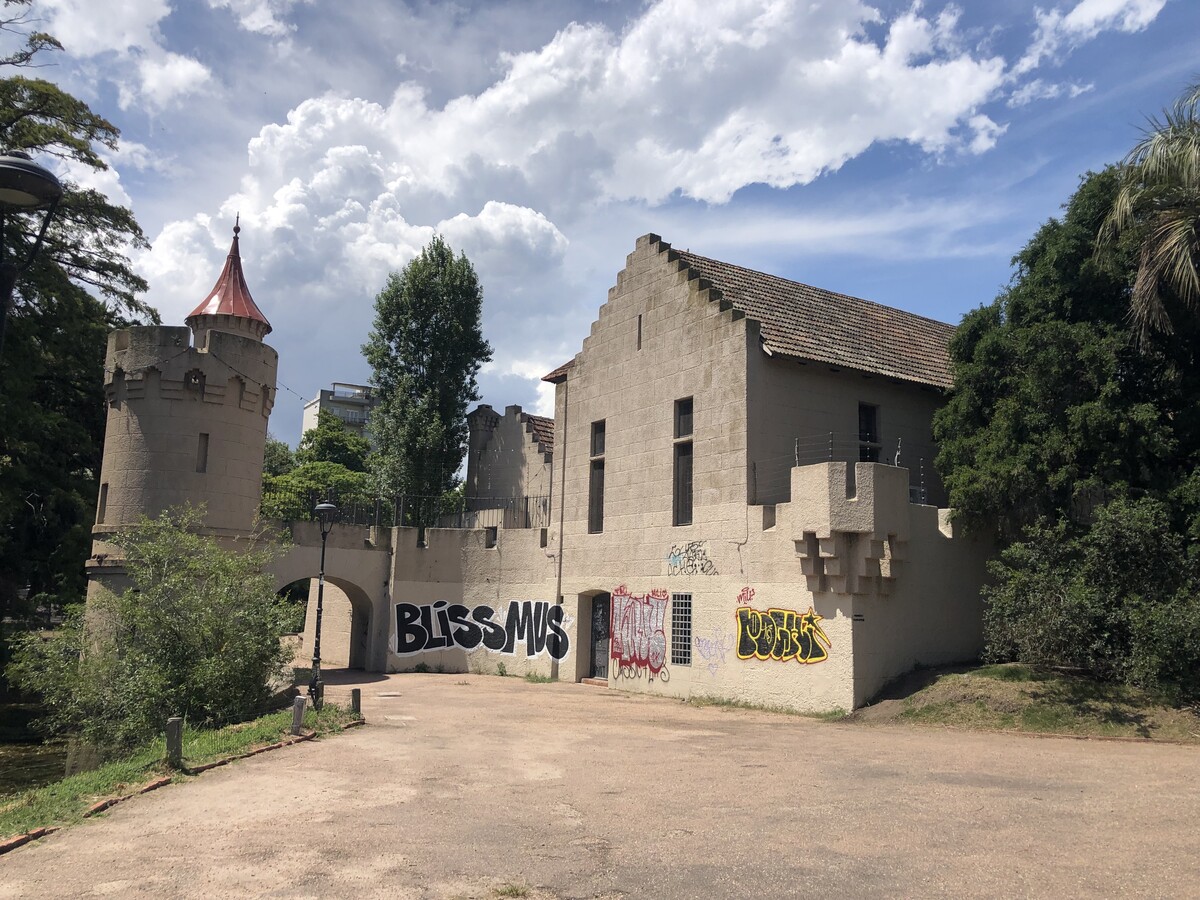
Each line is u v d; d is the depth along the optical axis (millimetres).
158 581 19484
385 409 41938
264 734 14570
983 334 20984
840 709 18469
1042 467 18047
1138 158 17109
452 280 42344
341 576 31594
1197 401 17516
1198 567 16203
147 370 26047
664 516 24156
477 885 7246
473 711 19703
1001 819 8992
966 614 20359
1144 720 15016
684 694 22703
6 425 27641
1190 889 6785
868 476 18719
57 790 11062
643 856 7980
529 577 29859
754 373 21969
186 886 7242
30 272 28750
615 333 26953
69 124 31109
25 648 20906
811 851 8031
